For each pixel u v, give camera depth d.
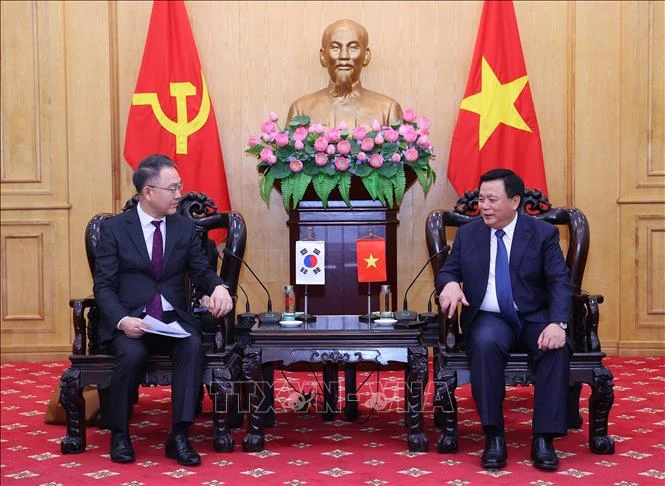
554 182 5.70
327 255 4.61
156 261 3.52
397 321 3.61
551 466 3.10
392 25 5.73
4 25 5.57
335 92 5.33
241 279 5.82
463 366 3.34
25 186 5.64
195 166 5.46
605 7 5.57
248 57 5.76
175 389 3.29
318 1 5.75
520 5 5.68
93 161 5.63
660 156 5.56
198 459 3.21
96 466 3.22
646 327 5.62
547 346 3.14
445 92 5.74
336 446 3.49
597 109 5.59
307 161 4.49
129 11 5.68
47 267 5.66
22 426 3.90
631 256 5.61
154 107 5.45
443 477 3.03
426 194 5.21
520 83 5.41
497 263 3.43
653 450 3.37
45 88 5.61
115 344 3.36
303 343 3.42
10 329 5.68
